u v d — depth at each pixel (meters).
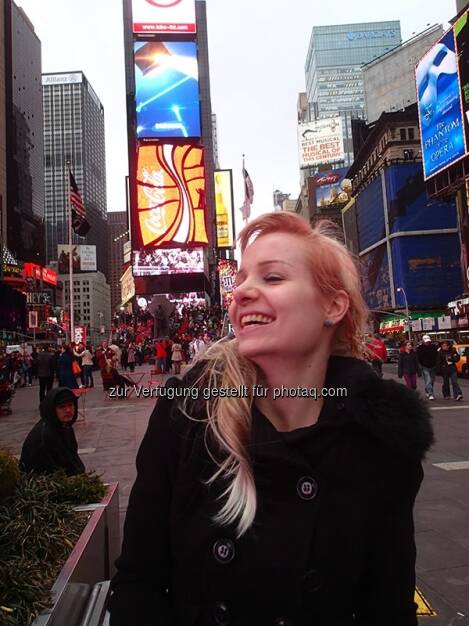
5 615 2.01
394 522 1.32
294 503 1.24
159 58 57.38
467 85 49.91
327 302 1.44
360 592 1.35
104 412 13.05
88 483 3.75
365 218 98.44
